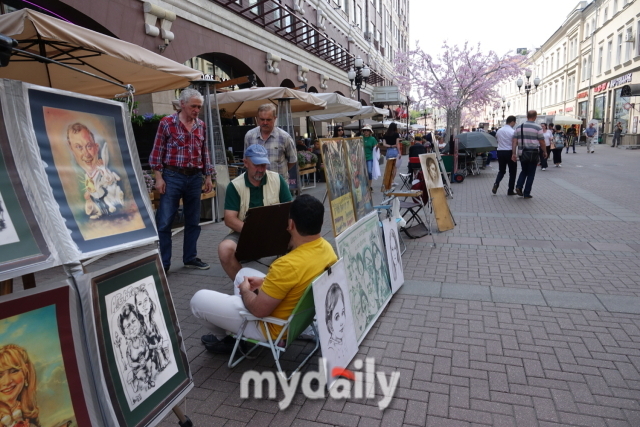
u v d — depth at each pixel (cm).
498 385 289
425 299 434
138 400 201
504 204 968
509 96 7912
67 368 172
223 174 849
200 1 1175
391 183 705
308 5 2077
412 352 334
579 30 4538
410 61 2395
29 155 178
